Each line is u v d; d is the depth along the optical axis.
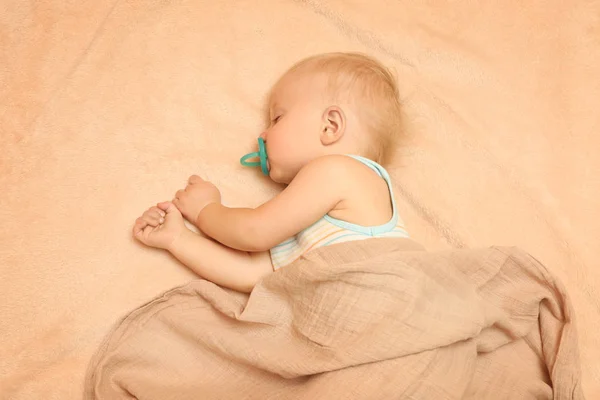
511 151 1.45
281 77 1.38
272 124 1.35
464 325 1.07
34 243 1.16
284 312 1.15
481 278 1.21
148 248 1.22
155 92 1.35
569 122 1.49
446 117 1.46
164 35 1.40
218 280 1.21
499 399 1.14
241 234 1.17
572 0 1.58
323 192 1.15
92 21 1.38
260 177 1.35
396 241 1.15
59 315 1.13
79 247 1.18
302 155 1.27
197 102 1.36
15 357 1.08
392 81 1.36
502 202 1.40
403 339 1.02
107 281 1.18
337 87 1.27
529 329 1.22
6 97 1.27
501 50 1.55
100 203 1.23
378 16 1.54
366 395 0.98
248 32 1.45
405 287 1.05
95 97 1.31
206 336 1.11
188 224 1.27
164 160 1.30
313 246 1.18
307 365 1.04
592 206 1.41
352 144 1.27
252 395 1.08
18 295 1.12
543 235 1.38
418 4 1.57
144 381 1.09
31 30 1.34
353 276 1.05
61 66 1.32
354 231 1.16
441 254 1.16
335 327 1.06
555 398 1.15
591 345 1.28
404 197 1.40
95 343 1.13
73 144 1.26
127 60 1.36
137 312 1.13
